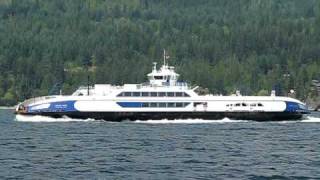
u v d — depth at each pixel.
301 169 166.38
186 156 190.62
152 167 167.50
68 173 157.12
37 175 154.00
